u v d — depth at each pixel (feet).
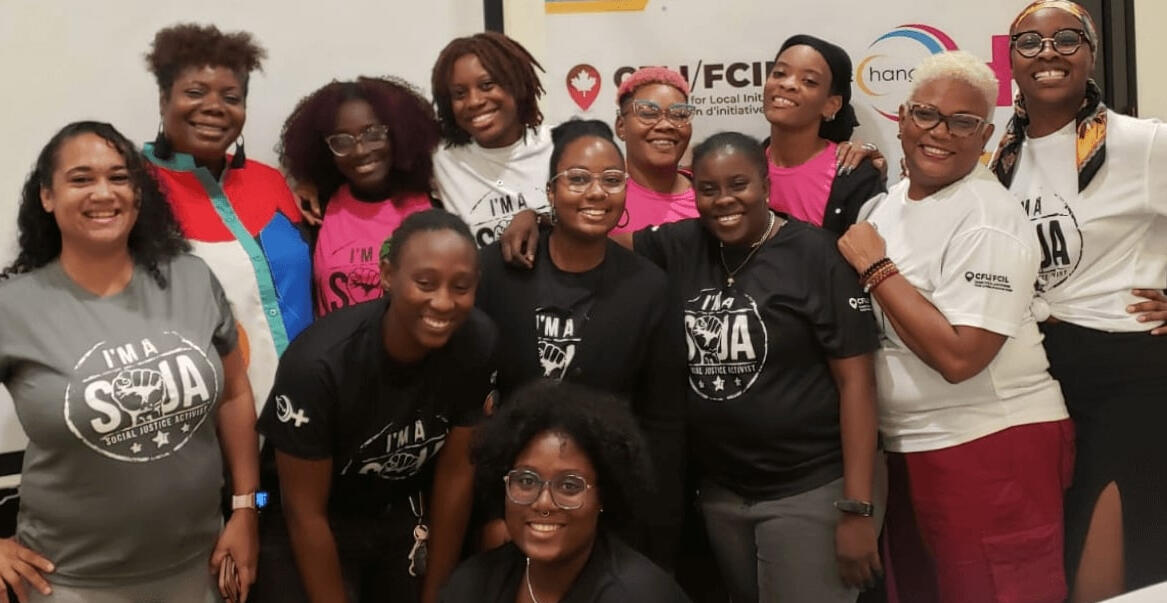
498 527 7.04
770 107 8.35
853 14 9.13
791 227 7.08
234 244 7.46
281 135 8.53
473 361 6.34
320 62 8.86
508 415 5.71
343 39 8.87
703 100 9.23
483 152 8.11
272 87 8.80
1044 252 7.35
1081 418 7.44
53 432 5.94
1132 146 7.06
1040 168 7.41
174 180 7.42
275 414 6.22
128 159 6.27
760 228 7.02
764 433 6.94
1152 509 7.45
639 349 6.88
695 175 6.94
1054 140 7.34
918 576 7.94
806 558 6.97
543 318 6.82
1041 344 7.20
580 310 6.81
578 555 5.65
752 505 7.20
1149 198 7.05
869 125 9.25
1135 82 9.14
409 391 6.24
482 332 6.38
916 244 6.83
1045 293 7.40
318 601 6.55
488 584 5.83
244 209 7.64
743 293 6.96
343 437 6.31
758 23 9.15
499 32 9.04
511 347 6.86
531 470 5.52
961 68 6.61
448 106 8.08
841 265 6.91
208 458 6.43
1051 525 6.97
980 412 6.89
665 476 7.04
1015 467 6.87
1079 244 7.22
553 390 5.79
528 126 8.17
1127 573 7.52
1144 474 7.42
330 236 7.84
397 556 7.02
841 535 6.84
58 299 6.11
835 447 7.03
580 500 5.49
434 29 8.99
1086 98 7.23
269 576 6.95
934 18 9.15
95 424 5.92
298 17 8.79
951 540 6.99
